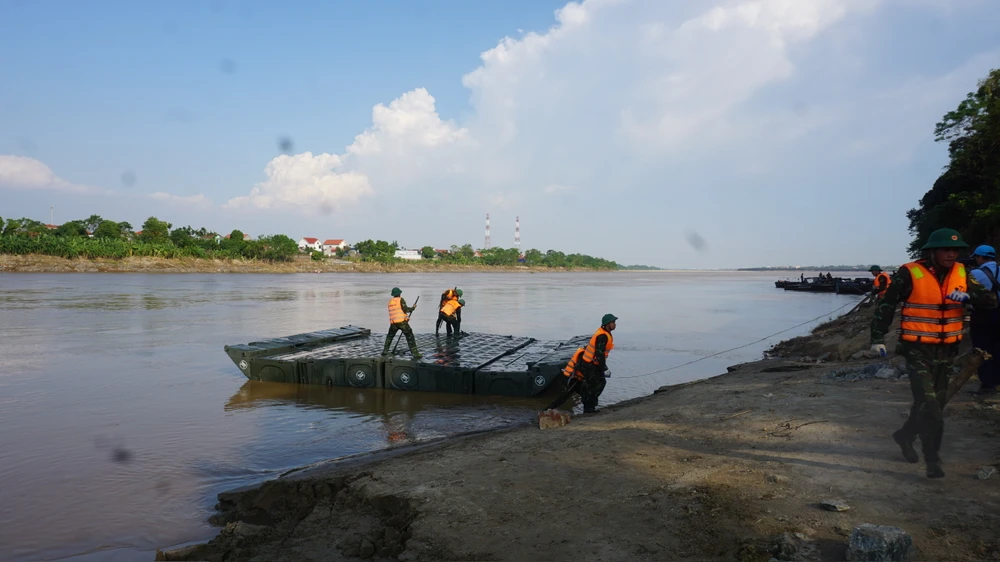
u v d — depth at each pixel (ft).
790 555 11.38
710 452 19.06
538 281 356.18
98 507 20.67
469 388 40.81
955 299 14.56
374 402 38.42
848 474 15.71
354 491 18.34
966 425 18.84
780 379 32.73
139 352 58.85
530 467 18.95
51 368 49.85
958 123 104.37
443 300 59.88
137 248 365.40
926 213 125.29
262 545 15.70
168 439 29.48
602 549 12.75
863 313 78.43
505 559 12.66
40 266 314.14
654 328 89.04
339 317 99.30
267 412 35.53
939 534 11.89
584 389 30.50
